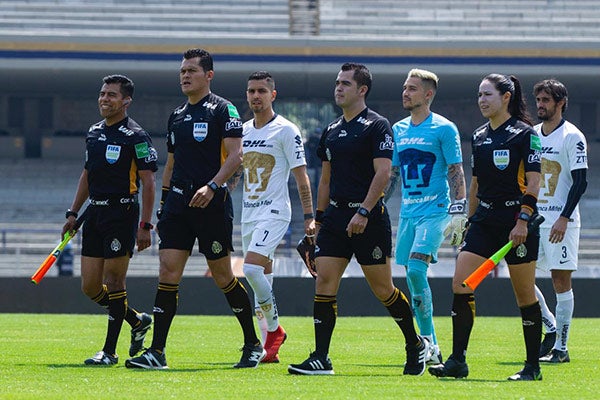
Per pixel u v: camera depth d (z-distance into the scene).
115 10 130.62
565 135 35.34
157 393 23.58
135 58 121.12
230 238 29.58
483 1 133.25
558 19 130.25
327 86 122.69
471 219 27.73
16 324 52.16
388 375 28.83
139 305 65.50
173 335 45.56
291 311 66.00
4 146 130.75
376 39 120.62
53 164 128.88
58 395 23.14
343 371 30.27
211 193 28.47
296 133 33.91
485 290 66.38
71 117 132.00
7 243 104.62
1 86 123.81
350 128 28.39
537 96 35.88
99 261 31.95
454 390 24.70
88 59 121.31
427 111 34.41
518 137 26.95
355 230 27.75
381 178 27.84
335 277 28.50
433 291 65.81
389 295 28.61
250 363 30.50
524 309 27.64
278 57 120.50
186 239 29.38
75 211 32.31
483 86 27.30
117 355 33.25
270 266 34.78
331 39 120.62
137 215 31.70
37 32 124.00
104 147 31.08
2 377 27.06
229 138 29.02
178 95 130.25
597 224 115.44
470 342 43.09
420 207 34.03
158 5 132.00
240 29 129.12
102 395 23.17
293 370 28.33
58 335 44.44
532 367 27.86
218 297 65.94
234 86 122.69
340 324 55.34
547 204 35.81
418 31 129.00
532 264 27.06
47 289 67.25
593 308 66.25
